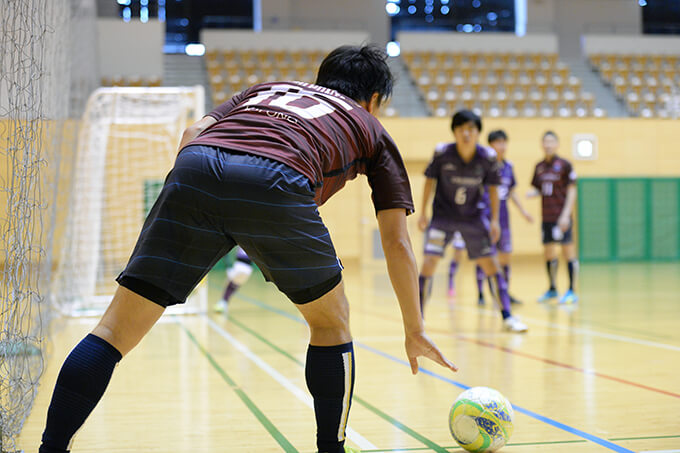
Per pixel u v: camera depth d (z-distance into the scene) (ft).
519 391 9.98
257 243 5.17
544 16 62.80
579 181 49.37
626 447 7.05
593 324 17.98
